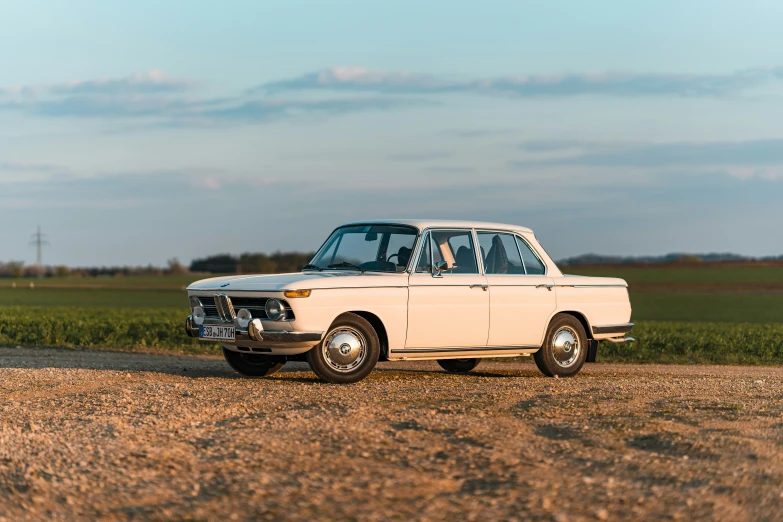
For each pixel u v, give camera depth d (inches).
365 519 184.5
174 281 3932.1
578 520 183.8
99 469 226.2
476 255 416.2
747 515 186.9
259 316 381.4
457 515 186.9
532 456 234.8
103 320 890.7
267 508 192.4
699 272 4431.6
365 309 380.8
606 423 277.4
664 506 192.7
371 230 418.0
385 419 285.1
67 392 358.9
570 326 442.6
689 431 265.0
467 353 411.8
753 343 702.5
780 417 288.8
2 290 2977.4
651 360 633.0
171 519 187.2
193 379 401.7
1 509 196.1
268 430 268.1
